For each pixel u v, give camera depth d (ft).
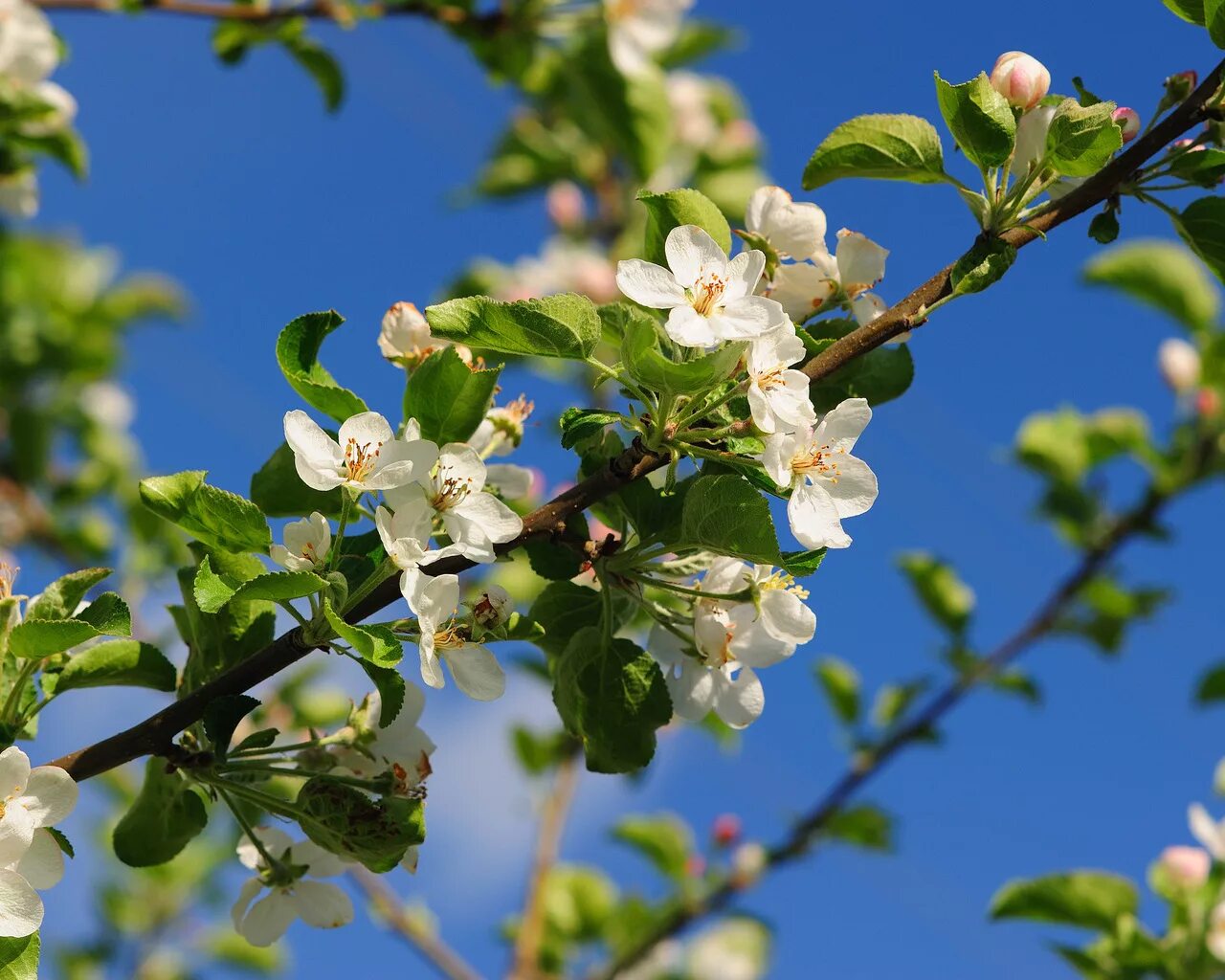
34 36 4.68
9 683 3.66
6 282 7.92
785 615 3.71
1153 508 7.04
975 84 3.70
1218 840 4.98
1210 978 4.79
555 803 6.45
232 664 3.71
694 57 9.06
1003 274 3.68
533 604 3.80
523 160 8.57
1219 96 3.72
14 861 3.47
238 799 3.77
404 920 5.70
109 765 3.57
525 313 3.60
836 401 3.82
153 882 8.55
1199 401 7.01
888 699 6.89
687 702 3.76
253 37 5.57
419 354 3.76
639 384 3.60
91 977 8.37
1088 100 3.76
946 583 6.99
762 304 3.58
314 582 3.49
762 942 7.48
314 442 3.54
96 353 7.87
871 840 6.63
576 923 6.66
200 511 3.56
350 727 3.71
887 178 3.80
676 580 3.75
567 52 6.44
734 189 8.68
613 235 8.57
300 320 3.60
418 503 3.56
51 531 7.51
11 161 4.77
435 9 5.95
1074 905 4.97
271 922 3.75
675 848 6.66
